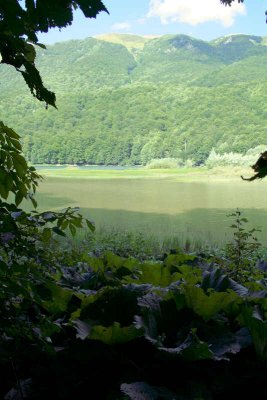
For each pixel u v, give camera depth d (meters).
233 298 2.25
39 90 1.10
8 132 1.44
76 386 1.89
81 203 27.31
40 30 0.90
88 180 46.34
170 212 23.61
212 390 1.88
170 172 53.81
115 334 1.98
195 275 2.96
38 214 1.59
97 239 7.53
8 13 0.87
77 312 2.22
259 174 1.32
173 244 7.88
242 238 4.44
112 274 2.95
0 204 1.41
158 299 2.27
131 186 40.66
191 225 16.86
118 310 2.29
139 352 2.09
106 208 25.27
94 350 1.98
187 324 2.22
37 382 1.94
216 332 2.09
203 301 2.23
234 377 1.94
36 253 1.49
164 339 2.12
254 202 28.55
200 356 1.87
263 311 2.30
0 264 1.37
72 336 2.21
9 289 1.37
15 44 1.03
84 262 3.43
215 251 6.14
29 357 1.96
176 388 1.92
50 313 2.29
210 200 30.08
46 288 1.48
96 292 2.51
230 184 39.97
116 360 2.00
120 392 1.83
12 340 1.86
